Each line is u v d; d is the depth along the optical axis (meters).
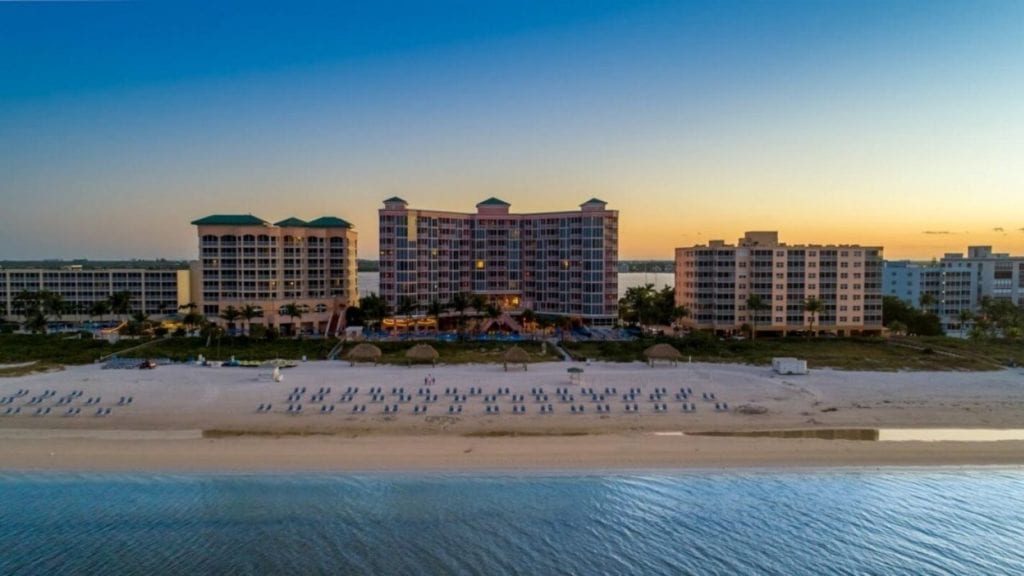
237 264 129.62
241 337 115.31
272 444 58.09
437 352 96.94
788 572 41.28
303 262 137.38
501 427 62.41
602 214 138.88
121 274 157.25
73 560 41.41
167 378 80.69
